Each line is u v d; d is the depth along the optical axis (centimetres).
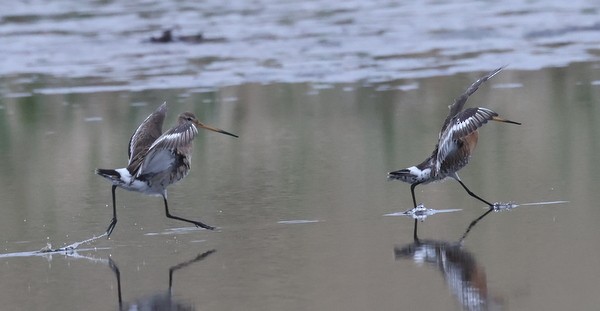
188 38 2959
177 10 3519
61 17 3441
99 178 1744
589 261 1213
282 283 1185
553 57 2564
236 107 2208
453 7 3362
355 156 1791
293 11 3409
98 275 1255
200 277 1224
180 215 1506
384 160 1755
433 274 1196
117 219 1506
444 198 1543
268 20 3247
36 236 1436
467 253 1273
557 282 1148
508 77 2373
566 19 3019
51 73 2644
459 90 2255
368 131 1961
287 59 2675
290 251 1309
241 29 3106
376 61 2616
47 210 1562
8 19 3444
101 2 3781
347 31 3009
